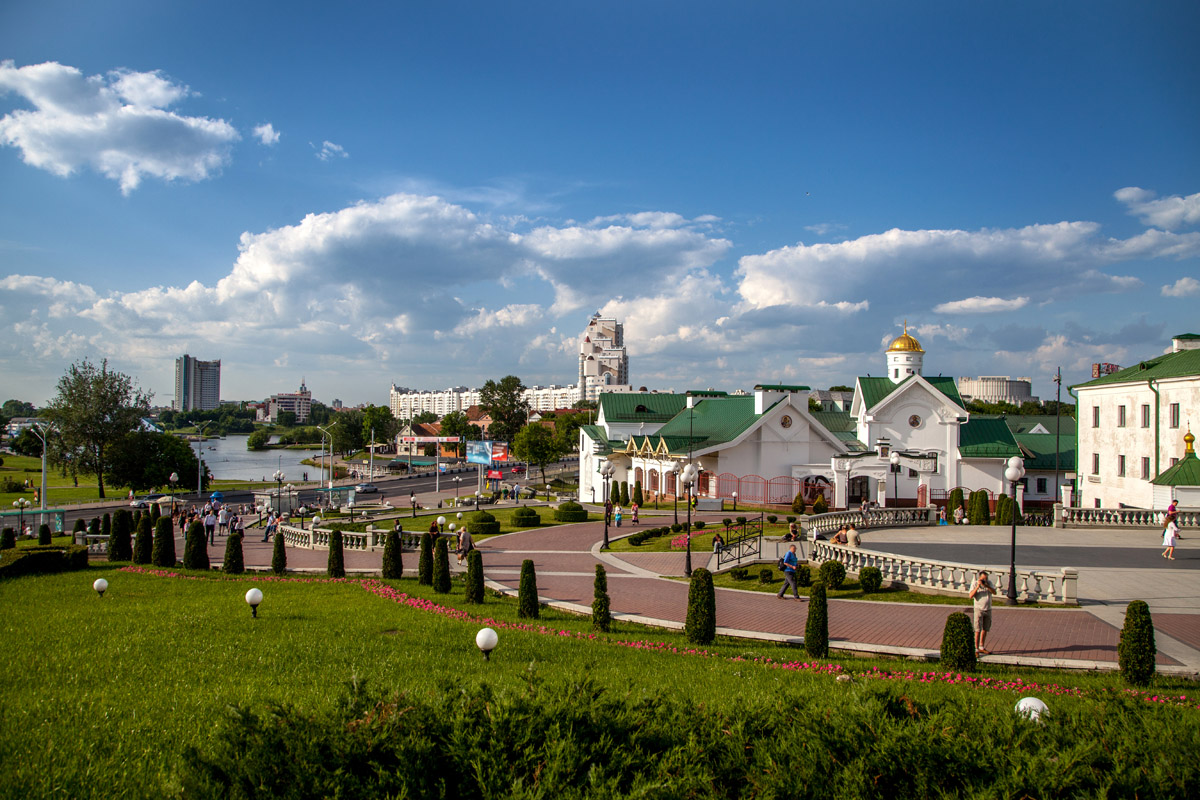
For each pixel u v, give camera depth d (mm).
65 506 72562
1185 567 27125
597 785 6375
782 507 51750
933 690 12461
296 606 21250
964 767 6723
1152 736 7242
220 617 19062
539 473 133250
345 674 13094
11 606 21203
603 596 19344
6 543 37906
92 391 76500
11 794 7246
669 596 24547
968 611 21453
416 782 6262
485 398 142125
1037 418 70000
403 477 126688
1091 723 7520
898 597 23766
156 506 51500
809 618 16391
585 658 15336
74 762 8109
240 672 13172
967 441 57281
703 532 38281
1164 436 42688
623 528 44281
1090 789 6531
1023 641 17859
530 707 7270
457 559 33625
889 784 6773
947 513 46750
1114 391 47344
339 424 174625
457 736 6727
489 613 21234
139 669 13219
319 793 6094
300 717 6824
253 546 41906
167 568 31688
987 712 7824
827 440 56438
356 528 48781
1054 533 37031
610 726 7191
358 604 21812
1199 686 14133
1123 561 28406
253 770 6219
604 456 68062
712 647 17328
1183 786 6523
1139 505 44375
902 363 57844
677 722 7508
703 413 63312
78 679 12430
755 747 7113
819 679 13461
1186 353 44375
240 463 180000
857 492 55031
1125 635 14273
